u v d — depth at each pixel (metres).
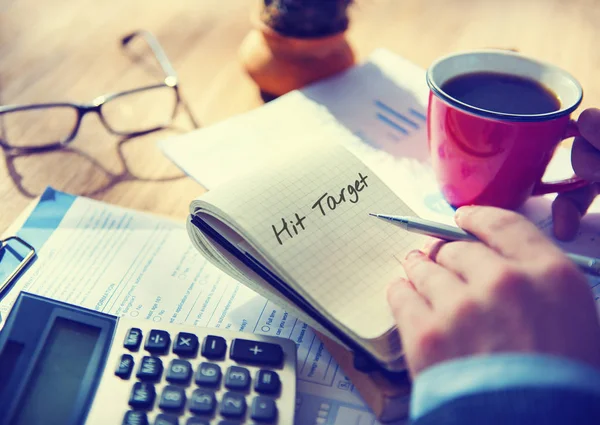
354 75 0.66
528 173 0.46
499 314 0.30
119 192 0.53
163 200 0.53
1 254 0.45
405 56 0.71
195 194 0.54
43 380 0.34
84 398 0.33
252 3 0.83
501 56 0.50
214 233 0.40
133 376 0.35
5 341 0.34
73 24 0.76
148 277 0.44
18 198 0.52
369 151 0.56
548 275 0.31
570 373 0.27
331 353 0.39
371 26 0.78
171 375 0.35
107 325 0.37
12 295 0.42
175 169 0.57
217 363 0.36
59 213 0.49
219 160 0.54
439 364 0.28
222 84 0.67
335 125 0.59
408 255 0.36
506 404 0.27
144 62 0.70
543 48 0.74
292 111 0.60
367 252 0.38
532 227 0.34
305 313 0.37
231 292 0.43
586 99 0.64
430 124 0.48
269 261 0.36
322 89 0.63
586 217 0.49
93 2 0.81
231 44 0.74
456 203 0.50
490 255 0.33
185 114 0.63
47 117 0.62
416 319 0.31
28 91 0.65
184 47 0.73
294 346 0.38
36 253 0.45
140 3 0.81
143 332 0.37
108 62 0.70
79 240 0.46
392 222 0.39
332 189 0.41
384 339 0.34
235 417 0.34
